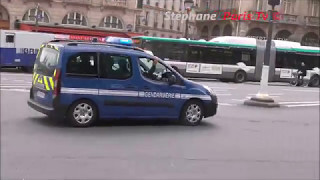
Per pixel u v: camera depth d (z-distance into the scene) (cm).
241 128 1076
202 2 5488
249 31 4722
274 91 2439
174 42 2978
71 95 880
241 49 3134
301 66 3178
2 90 1580
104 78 915
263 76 1653
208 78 3148
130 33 4731
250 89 2456
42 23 4309
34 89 953
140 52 970
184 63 2989
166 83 995
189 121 1034
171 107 1001
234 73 3111
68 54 881
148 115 972
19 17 4288
